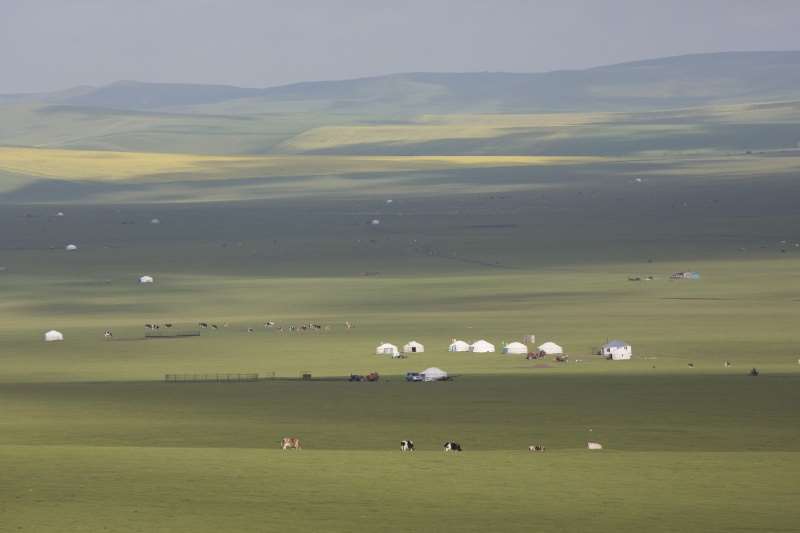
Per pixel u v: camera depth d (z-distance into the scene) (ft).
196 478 327.26
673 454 361.10
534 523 284.61
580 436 434.30
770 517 289.74
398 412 492.54
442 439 431.43
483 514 292.20
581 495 310.65
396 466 343.46
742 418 467.11
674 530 279.08
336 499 305.53
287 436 440.45
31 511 291.79
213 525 280.51
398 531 277.44
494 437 434.30
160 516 288.10
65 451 366.02
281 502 302.66
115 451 366.84
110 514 289.53
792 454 361.10
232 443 427.74
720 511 295.07
